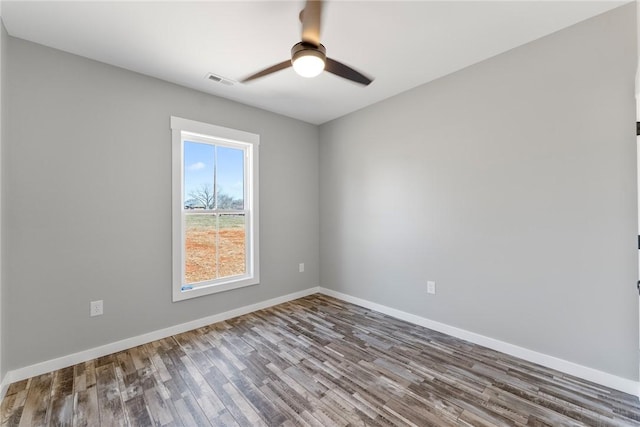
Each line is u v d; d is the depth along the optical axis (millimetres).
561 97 2107
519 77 2301
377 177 3408
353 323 3070
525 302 2297
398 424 1627
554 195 2150
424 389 1935
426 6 1842
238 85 2910
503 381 2014
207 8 1837
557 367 2141
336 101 3350
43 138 2180
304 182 4039
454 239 2725
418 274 3020
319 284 4227
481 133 2527
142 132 2656
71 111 2303
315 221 4188
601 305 1965
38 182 2158
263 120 3582
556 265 2146
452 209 2734
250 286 3453
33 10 1819
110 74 2490
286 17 1930
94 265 2400
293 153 3908
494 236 2463
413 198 3047
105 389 1959
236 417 1694
